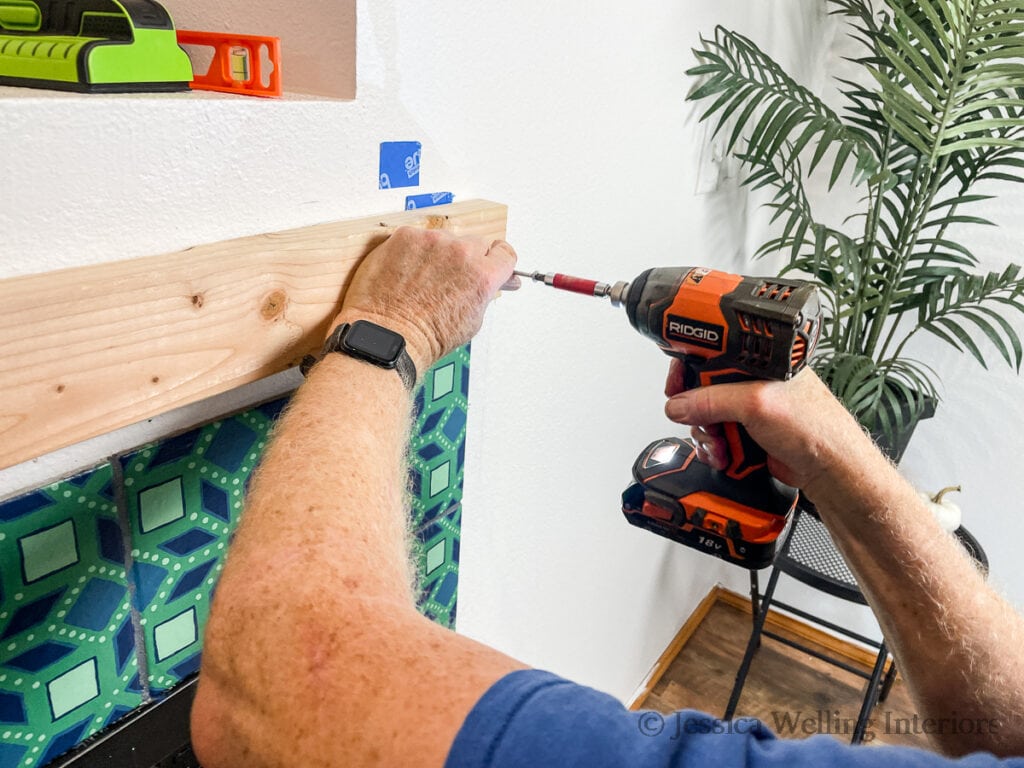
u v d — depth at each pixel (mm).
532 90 901
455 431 948
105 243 505
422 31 705
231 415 664
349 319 619
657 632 2062
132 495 600
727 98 1340
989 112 1526
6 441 446
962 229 1805
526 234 993
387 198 733
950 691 655
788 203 1573
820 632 2295
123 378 500
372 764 335
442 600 1053
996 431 1869
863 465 680
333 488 457
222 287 546
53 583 566
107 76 524
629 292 730
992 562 1990
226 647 391
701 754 339
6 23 603
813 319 665
